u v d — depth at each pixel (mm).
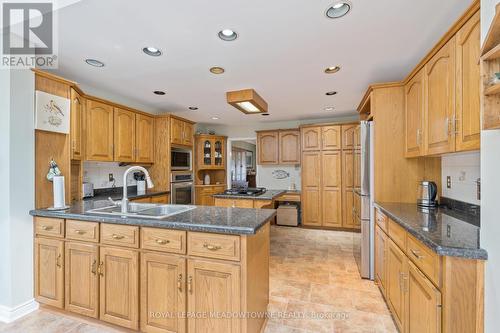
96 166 3506
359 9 1616
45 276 2041
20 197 2018
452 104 1518
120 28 1833
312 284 2592
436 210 2049
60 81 2346
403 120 2445
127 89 3279
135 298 1710
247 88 3242
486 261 1100
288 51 2203
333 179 4785
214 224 1545
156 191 4148
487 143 1103
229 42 2045
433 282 1261
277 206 5410
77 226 1909
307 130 4961
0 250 1984
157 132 4273
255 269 1661
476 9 1288
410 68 2582
